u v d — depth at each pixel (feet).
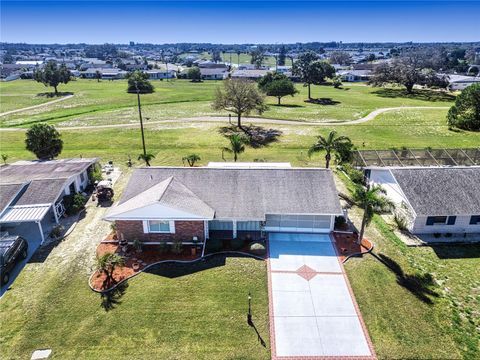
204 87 459.32
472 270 85.20
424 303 74.43
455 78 452.35
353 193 124.57
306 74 368.48
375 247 94.32
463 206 98.63
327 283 80.53
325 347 64.49
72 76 568.41
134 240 92.99
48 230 102.47
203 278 81.87
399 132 221.05
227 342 65.36
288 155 174.29
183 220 91.30
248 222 100.12
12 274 83.82
